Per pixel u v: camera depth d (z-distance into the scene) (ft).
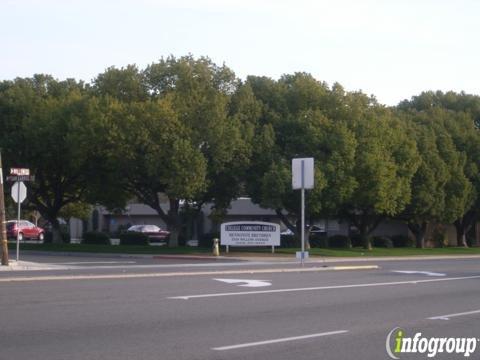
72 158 146.41
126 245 165.58
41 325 42.55
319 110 154.81
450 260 141.59
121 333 40.70
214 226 210.59
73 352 35.35
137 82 152.35
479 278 83.41
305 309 52.42
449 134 192.03
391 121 171.94
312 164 96.32
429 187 177.58
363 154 153.17
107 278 72.28
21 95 159.84
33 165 159.43
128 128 137.80
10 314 46.37
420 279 80.94
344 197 151.02
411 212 179.42
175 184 137.69
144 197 157.89
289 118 154.92
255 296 59.36
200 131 141.69
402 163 166.81
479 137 199.11
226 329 42.96
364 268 98.89
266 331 42.63
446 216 186.19
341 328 44.32
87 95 153.89
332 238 182.39
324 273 87.66
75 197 175.73
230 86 153.58
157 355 35.12
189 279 73.67
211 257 133.59
